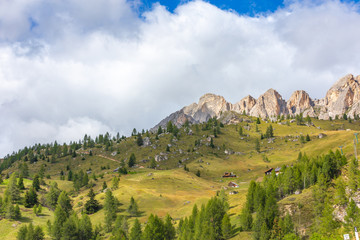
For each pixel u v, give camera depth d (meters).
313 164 128.88
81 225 128.88
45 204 174.62
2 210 142.50
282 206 107.94
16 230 132.00
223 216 108.62
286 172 130.00
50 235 128.62
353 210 86.38
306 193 115.94
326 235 86.19
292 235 86.25
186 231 109.50
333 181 116.19
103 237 128.12
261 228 93.38
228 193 173.75
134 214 147.38
